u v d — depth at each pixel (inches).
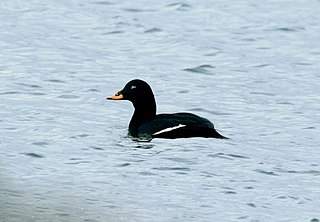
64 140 796.0
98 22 1245.1
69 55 1098.7
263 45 1178.0
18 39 1155.3
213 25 1258.6
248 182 717.9
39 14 1273.4
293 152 788.6
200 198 684.7
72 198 666.8
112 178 713.6
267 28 1251.2
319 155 784.3
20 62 1060.5
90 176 716.0
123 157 757.3
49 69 1038.4
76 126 837.2
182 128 804.0
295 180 727.1
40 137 800.9
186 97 959.6
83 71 1038.4
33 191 674.8
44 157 753.6
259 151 784.9
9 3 1323.8
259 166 749.9
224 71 1063.6
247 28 1248.8
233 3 1370.6
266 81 1028.5
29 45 1131.3
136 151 772.0
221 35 1214.3
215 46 1159.6
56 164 739.4
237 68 1076.5
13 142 786.2
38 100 920.3
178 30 1225.4
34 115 866.1
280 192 702.5
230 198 688.4
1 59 1068.5
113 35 1192.8
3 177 703.1
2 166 729.0
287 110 919.7
